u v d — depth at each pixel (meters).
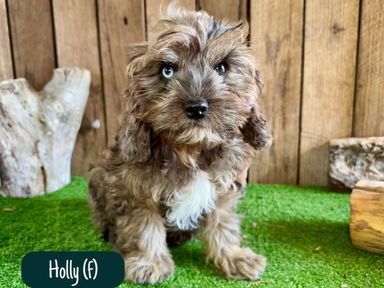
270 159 0.51
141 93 0.31
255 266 0.34
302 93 0.47
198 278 0.34
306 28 0.45
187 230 0.37
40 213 0.45
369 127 0.47
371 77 0.46
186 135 0.29
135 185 0.33
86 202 0.47
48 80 0.50
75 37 0.48
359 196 0.36
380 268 0.34
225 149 0.33
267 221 0.43
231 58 0.32
